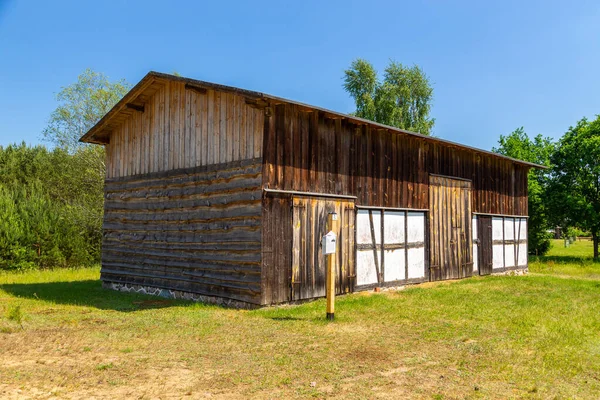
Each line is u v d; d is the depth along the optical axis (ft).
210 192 39.45
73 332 27.17
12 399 16.43
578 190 90.22
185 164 42.19
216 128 39.50
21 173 103.81
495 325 29.17
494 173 61.62
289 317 31.68
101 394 17.24
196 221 40.57
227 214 37.70
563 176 92.12
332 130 40.75
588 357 22.53
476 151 56.24
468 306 35.55
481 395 17.54
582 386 18.70
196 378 19.15
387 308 34.50
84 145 92.43
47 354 22.41
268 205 35.40
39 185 96.78
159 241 44.24
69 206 84.02
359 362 21.45
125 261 47.83
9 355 22.02
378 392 17.79
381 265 44.57
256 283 34.86
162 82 44.16
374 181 44.47
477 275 57.21
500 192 62.59
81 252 78.02
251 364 21.06
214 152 39.47
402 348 23.85
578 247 128.67
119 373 19.65
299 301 36.91
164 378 19.10
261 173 35.17
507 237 63.36
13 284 54.03
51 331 27.40
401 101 124.77
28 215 73.87
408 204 48.08
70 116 91.35
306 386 18.35
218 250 38.29
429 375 19.76
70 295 43.93
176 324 29.55
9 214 71.67
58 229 76.02
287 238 36.47
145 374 19.57
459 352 23.17
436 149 52.24
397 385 18.56
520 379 19.36
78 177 93.40
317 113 39.42
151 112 46.39
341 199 40.86
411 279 47.83
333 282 30.76
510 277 56.13
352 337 26.05
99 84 93.45
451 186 53.93
